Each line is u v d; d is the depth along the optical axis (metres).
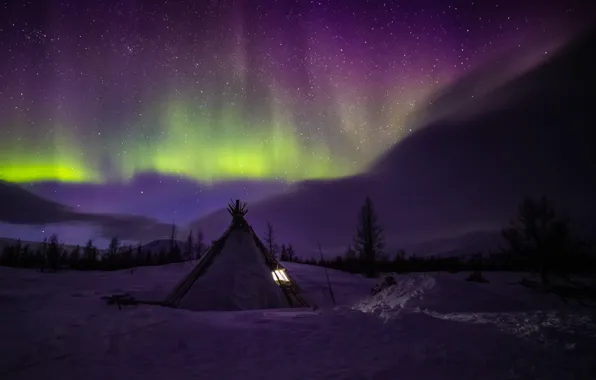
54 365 7.05
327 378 6.27
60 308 12.64
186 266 37.47
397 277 34.06
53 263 39.00
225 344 7.98
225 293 13.45
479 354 7.01
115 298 13.61
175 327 9.17
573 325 8.92
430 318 9.05
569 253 25.83
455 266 40.41
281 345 7.84
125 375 6.59
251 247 15.15
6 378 6.51
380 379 6.19
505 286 24.28
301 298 14.73
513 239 29.00
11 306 13.05
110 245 53.81
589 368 6.35
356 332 8.48
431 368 6.51
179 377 6.48
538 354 6.97
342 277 30.62
